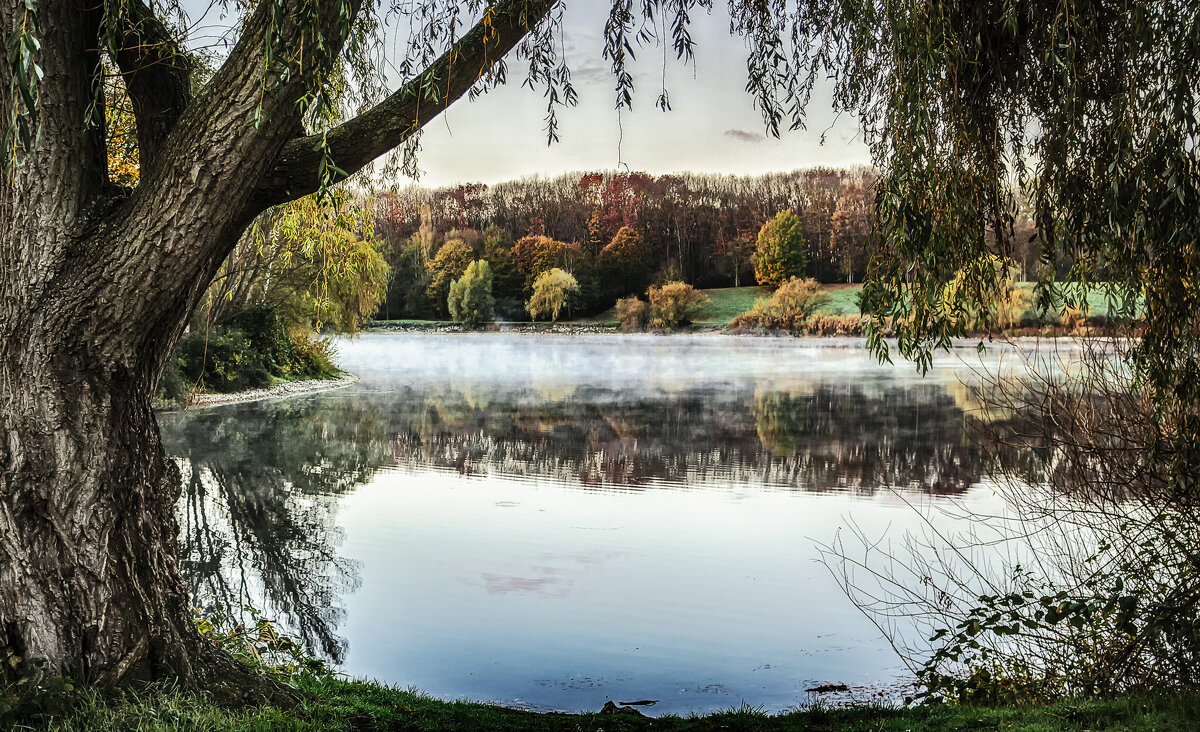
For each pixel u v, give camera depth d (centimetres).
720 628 773
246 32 386
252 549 1029
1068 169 482
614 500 1383
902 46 408
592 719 548
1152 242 458
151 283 399
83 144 407
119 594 414
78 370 405
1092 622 561
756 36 519
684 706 600
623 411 2731
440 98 412
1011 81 489
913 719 495
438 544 1072
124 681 407
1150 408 588
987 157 502
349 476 1561
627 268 8975
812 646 726
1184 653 513
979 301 520
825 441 2077
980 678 586
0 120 388
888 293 460
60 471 400
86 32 411
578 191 9038
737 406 2869
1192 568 529
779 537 1124
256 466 1641
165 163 389
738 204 8712
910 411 2691
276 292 3294
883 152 473
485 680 645
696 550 1057
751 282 8888
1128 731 399
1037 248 541
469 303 9012
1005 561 898
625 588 892
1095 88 460
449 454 1862
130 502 425
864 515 1258
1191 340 516
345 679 598
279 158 420
